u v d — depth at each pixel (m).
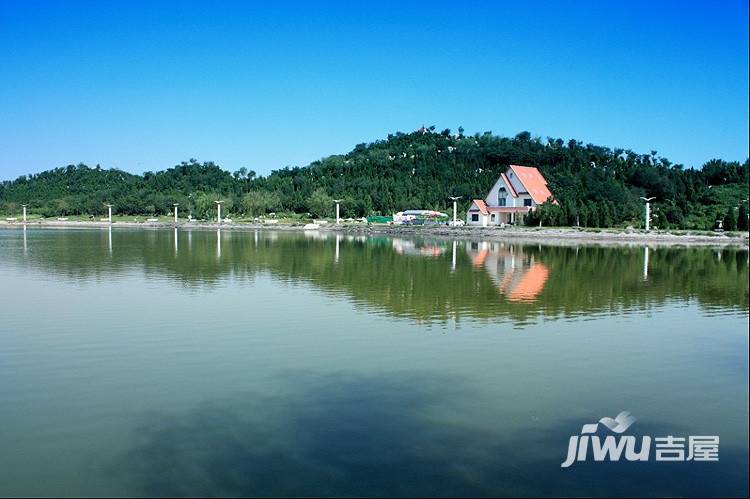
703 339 16.34
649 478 8.66
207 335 16.64
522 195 86.31
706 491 8.34
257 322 18.31
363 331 17.14
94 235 73.88
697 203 86.94
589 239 62.47
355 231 85.38
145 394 11.84
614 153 119.50
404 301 22.00
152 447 9.47
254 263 35.84
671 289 25.11
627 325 18.05
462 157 134.50
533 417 10.75
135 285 26.17
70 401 11.46
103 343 15.77
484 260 38.25
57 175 168.88
